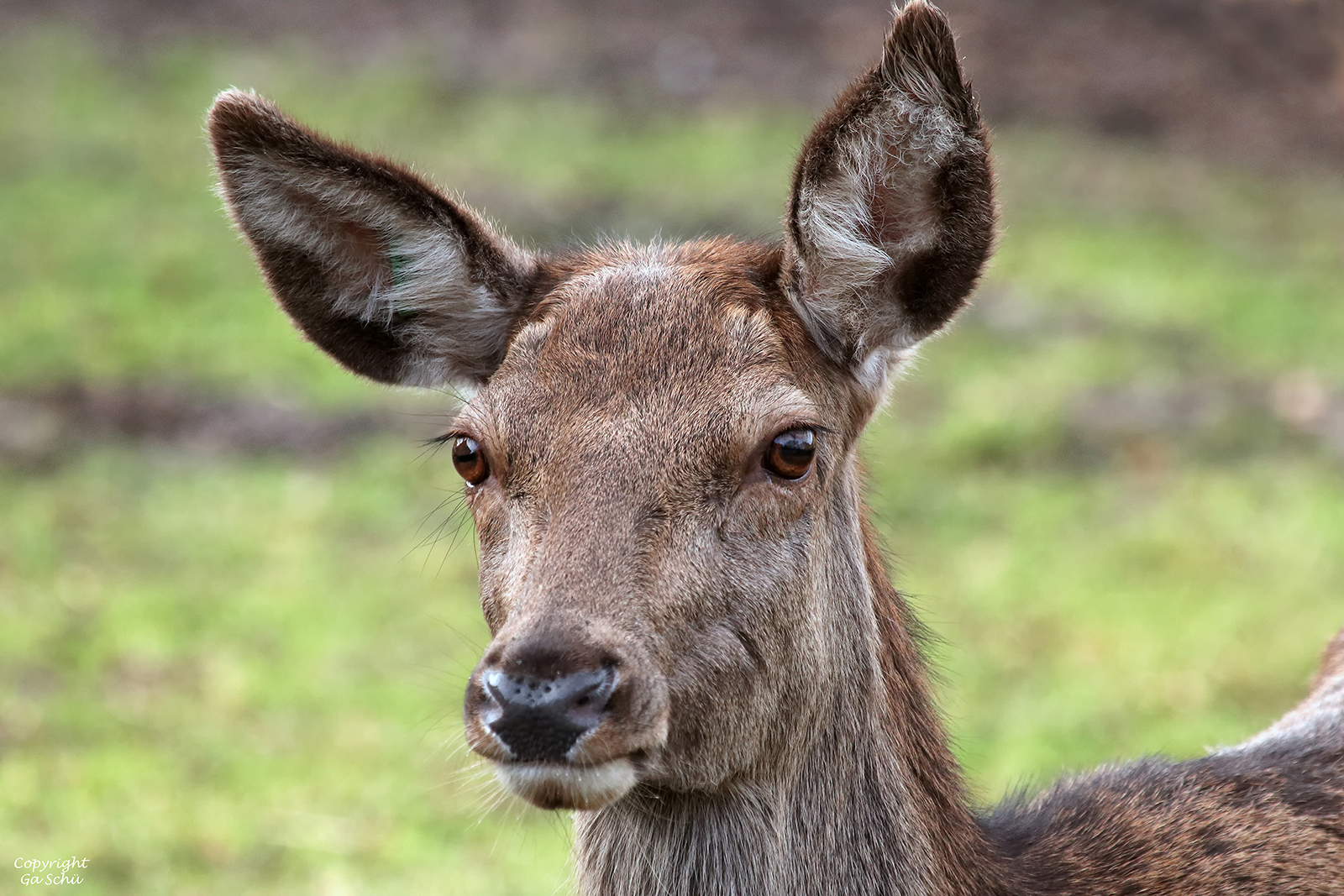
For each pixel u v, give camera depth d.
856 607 6.36
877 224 6.18
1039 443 17.39
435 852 10.54
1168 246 24.02
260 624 13.70
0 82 27.50
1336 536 15.34
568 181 24.92
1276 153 28.17
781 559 5.93
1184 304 21.75
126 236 22.33
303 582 14.54
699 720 5.83
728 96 29.34
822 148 5.93
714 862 6.16
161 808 10.91
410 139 26.33
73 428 17.48
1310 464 17.20
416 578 14.76
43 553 14.76
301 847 10.52
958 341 20.23
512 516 5.91
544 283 6.54
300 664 13.07
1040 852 6.68
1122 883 6.55
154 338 19.55
